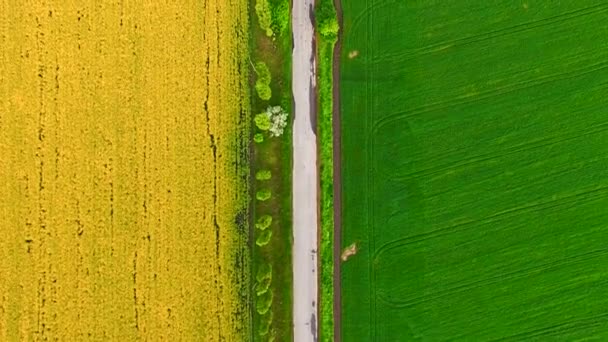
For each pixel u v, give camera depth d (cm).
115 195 2322
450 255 2500
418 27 2534
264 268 2355
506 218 2541
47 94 2302
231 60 2428
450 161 2522
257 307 2338
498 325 2508
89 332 2273
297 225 2434
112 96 2339
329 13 2433
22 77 2289
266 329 2344
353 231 2461
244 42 2439
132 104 2352
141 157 2348
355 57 2500
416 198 2497
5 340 2223
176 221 2355
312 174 2452
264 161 2425
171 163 2366
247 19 2445
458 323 2484
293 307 2408
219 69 2417
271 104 2434
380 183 2483
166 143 2367
